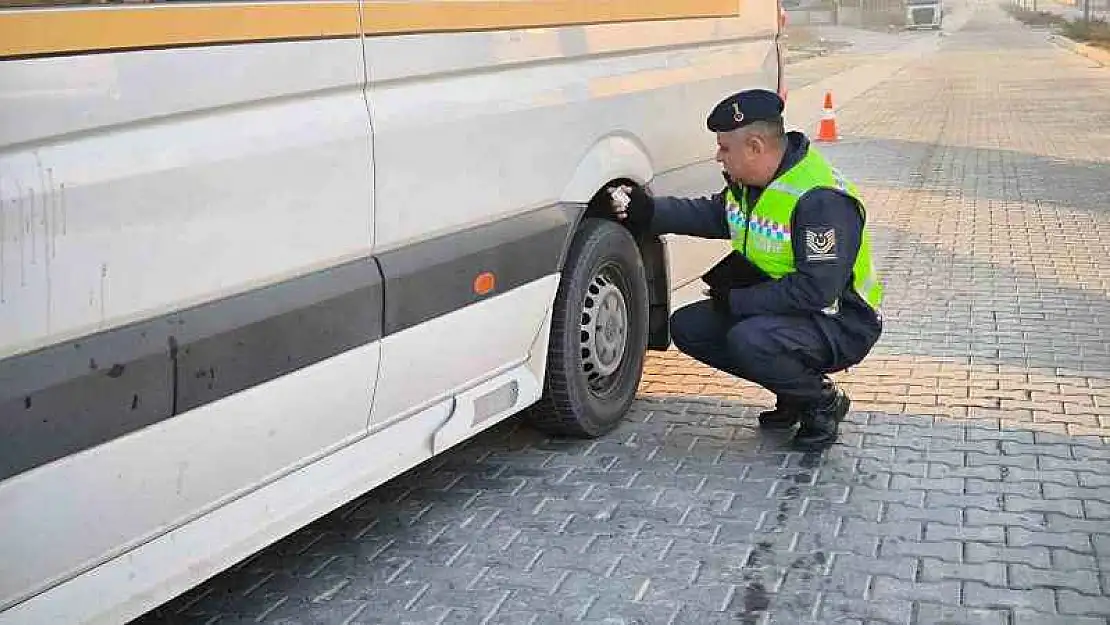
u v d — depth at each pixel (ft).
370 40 11.60
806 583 12.59
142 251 9.26
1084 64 112.47
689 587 12.57
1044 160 46.14
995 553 13.17
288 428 11.04
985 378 19.22
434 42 12.50
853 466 15.72
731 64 19.02
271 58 10.42
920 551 13.25
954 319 22.84
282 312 10.58
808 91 86.74
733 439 16.84
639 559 13.24
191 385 9.75
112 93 8.97
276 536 11.19
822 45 166.81
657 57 17.12
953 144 52.39
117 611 9.61
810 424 16.30
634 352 17.43
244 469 10.69
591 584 12.71
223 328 9.97
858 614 11.93
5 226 8.25
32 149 8.46
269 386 10.59
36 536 8.76
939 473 15.42
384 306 11.86
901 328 22.27
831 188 14.98
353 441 12.20
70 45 8.64
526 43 14.08
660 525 14.08
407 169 12.10
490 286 13.58
